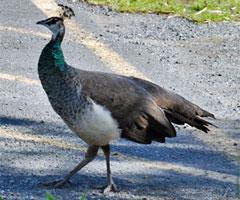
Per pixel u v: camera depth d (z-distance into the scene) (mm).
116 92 10508
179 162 12250
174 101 11125
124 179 11445
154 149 12695
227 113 14586
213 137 13359
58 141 12828
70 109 10367
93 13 20594
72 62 16875
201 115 11352
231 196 11055
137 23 20078
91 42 18406
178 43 18875
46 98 14836
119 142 12891
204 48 18594
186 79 16469
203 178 11672
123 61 17297
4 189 10820
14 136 12898
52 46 10414
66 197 10664
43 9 20594
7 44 17828
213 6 21297
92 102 10328
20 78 15797
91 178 11398
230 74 16953
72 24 19578
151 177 11586
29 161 11875
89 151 10938
